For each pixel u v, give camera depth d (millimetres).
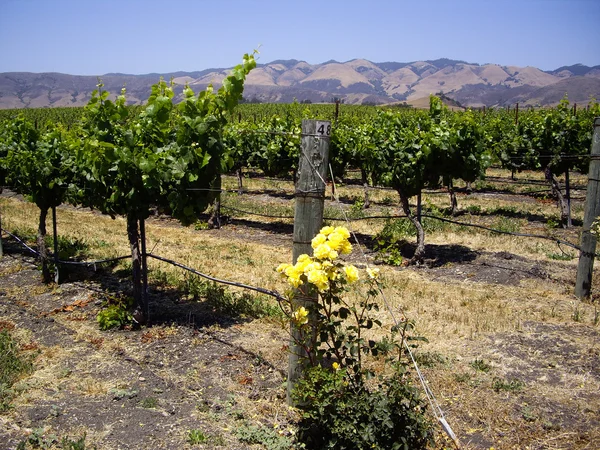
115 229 13844
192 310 7820
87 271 9844
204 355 6273
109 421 4812
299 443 4531
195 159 6609
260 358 6152
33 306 8094
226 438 4602
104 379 5660
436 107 11711
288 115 20719
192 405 5152
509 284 9320
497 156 17266
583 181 22375
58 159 8617
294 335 4965
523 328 7188
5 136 11258
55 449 4363
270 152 17984
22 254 11094
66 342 6680
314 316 4746
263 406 5137
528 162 15336
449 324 7355
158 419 4871
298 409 5020
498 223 14109
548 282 9352
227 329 7074
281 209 16609
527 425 4887
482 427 4867
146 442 4496
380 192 19953
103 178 6992
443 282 9539
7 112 55250
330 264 4098
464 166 10383
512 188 20438
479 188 20594
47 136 9094
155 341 6699
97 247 11656
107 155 6543
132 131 6914
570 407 5207
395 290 8883
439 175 10508
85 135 7734
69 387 5465
